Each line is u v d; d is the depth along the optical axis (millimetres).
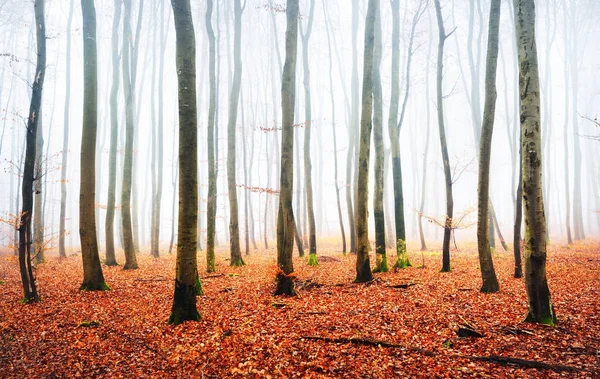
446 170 13656
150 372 6281
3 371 6410
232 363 6355
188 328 7926
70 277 14016
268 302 9906
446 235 13648
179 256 8367
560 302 8648
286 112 10797
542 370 5445
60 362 6703
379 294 10305
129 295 10984
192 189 8312
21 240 10109
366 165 11852
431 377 5512
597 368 5367
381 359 6172
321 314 8633
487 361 5832
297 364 6172
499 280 11961
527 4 7137
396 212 15500
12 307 9727
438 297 9688
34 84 10164
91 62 11875
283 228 10781
